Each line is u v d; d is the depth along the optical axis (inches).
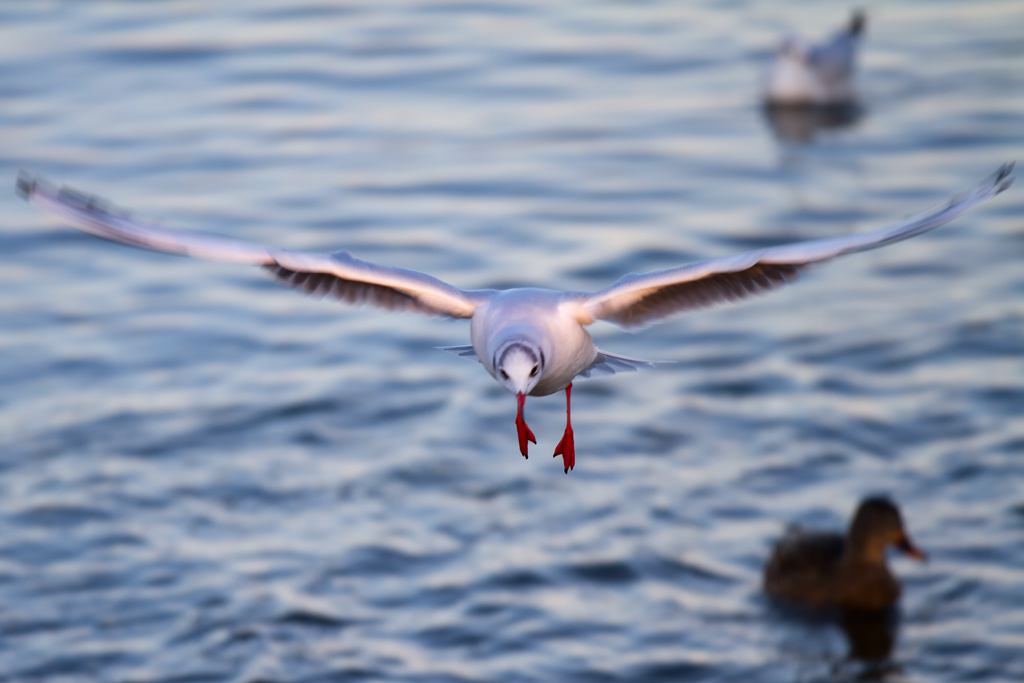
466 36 1169.4
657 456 623.2
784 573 545.3
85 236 847.7
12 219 861.2
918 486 597.6
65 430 639.1
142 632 507.8
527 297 293.1
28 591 529.3
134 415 653.3
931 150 952.9
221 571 543.5
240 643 501.7
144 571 542.9
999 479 598.5
